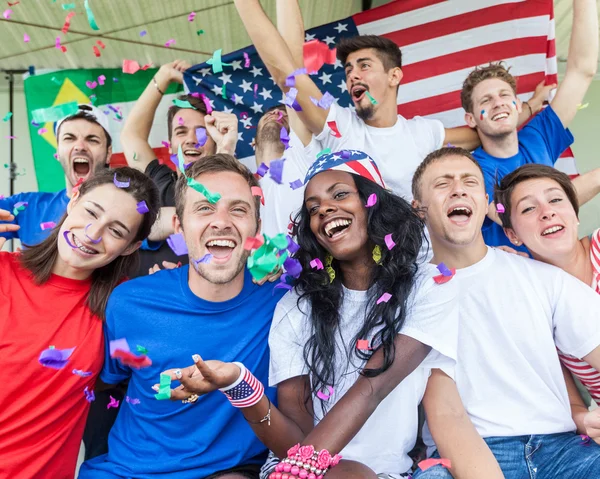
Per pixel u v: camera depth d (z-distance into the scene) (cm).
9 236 300
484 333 219
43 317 212
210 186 207
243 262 204
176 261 284
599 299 217
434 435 197
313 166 218
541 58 343
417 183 238
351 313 205
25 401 199
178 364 203
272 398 205
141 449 200
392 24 348
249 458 202
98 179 223
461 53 345
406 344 192
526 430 207
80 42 407
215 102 356
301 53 300
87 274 222
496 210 264
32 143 411
